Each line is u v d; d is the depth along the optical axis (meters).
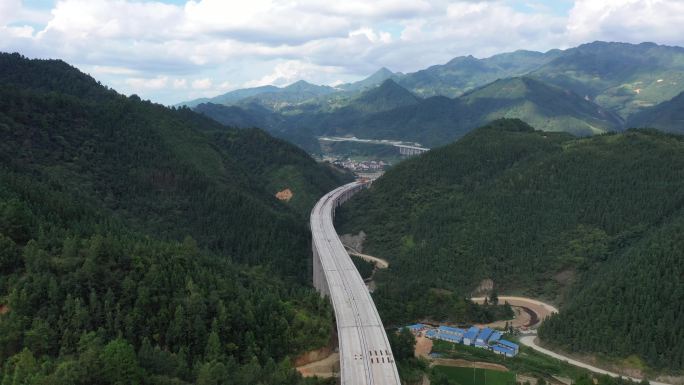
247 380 122.62
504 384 160.00
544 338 192.38
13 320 118.94
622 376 165.88
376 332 163.38
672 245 199.75
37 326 118.44
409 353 168.75
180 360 122.56
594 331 180.88
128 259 144.50
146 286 137.25
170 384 115.81
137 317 130.25
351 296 192.75
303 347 152.38
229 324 141.12
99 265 138.12
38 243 141.50
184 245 175.38
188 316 136.88
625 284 192.75
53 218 166.00
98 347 113.94
